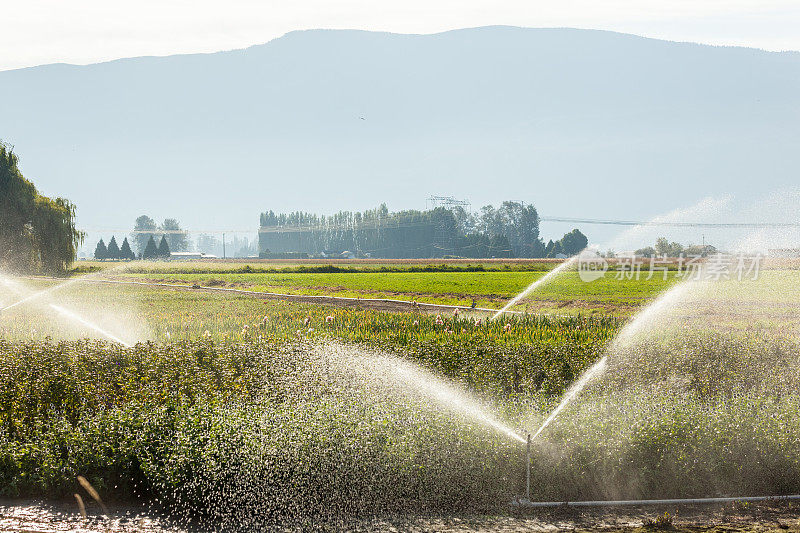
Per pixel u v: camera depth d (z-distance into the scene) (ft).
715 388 90.74
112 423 67.51
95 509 60.23
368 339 125.49
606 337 136.36
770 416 70.79
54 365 90.38
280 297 298.76
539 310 230.27
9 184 420.36
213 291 343.05
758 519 58.75
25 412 75.05
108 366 93.25
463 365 97.19
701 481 64.39
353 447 62.90
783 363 106.01
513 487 62.39
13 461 64.54
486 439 64.54
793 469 65.26
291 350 105.09
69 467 62.49
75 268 521.24
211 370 92.53
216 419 67.51
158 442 64.28
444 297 299.79
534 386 88.84
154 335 152.46
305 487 60.70
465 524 57.26
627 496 63.16
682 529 56.59
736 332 155.33
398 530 56.18
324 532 55.98
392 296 309.63
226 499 59.77
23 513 59.52
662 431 65.87
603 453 63.36
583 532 56.08
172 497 60.39
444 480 61.52
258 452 61.93
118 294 310.24
